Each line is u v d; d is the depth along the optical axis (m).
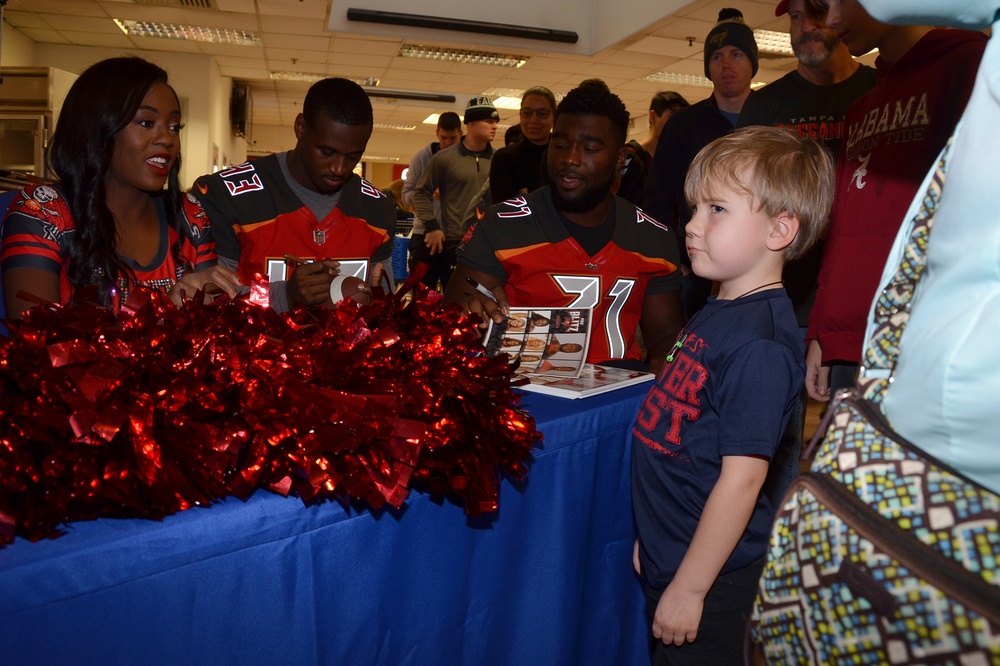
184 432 0.70
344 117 1.57
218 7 7.63
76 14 8.03
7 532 0.62
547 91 3.62
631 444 1.23
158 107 1.28
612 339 1.70
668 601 1.00
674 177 2.68
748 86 2.79
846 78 2.26
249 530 0.73
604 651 1.29
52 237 1.25
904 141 1.52
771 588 0.64
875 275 1.55
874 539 0.54
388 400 0.78
